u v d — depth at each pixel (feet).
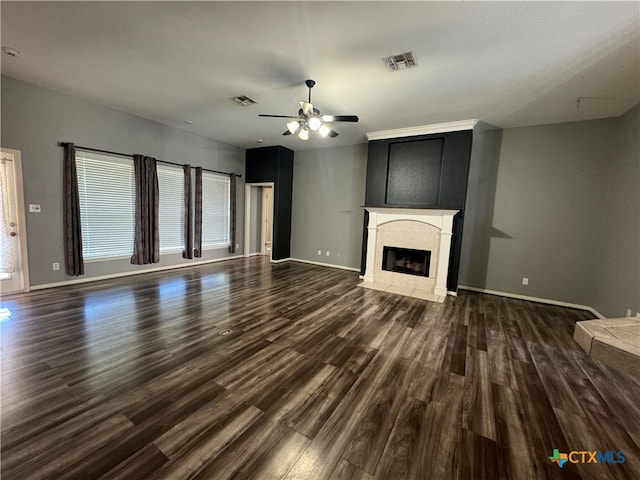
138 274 15.87
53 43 8.27
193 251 18.70
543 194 13.80
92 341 8.17
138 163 14.80
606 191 12.48
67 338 8.29
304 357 7.81
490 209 14.98
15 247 11.61
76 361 7.13
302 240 22.25
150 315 10.25
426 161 14.92
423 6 6.23
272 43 7.91
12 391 5.90
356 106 12.14
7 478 4.06
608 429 5.45
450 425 5.43
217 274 16.98
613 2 5.86
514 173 14.37
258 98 11.85
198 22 7.13
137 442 4.76
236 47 8.18
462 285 15.93
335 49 8.06
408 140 15.19
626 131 11.33
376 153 16.25
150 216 15.66
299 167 22.00
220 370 7.02
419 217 15.03
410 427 5.35
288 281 16.03
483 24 6.76
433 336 9.50
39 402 5.61
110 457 4.46
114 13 6.88
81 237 13.20
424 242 15.07
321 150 20.90
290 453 4.68
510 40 7.34
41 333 8.53
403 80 9.75
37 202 11.93
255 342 8.57
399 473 4.38
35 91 11.49
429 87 10.21
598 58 8.00
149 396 5.94
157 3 6.47
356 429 5.26
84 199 13.41
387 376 7.02
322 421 5.43
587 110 11.62
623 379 7.16
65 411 5.40
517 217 14.40
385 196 16.16
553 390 6.66
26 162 11.50
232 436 4.98
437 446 4.92
